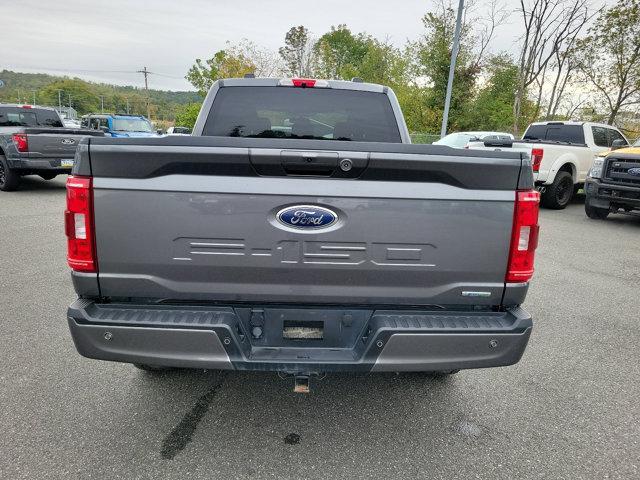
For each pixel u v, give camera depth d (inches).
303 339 94.4
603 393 128.6
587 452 103.3
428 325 89.4
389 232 88.8
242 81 150.4
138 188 85.4
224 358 87.8
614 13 798.5
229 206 86.7
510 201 89.1
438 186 88.1
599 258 276.2
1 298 184.5
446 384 131.0
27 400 116.7
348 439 105.4
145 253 88.2
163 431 106.2
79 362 136.5
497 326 90.3
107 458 96.6
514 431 110.3
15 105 507.8
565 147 437.4
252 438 104.7
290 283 91.1
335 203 87.4
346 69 1743.4
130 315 88.7
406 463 98.0
